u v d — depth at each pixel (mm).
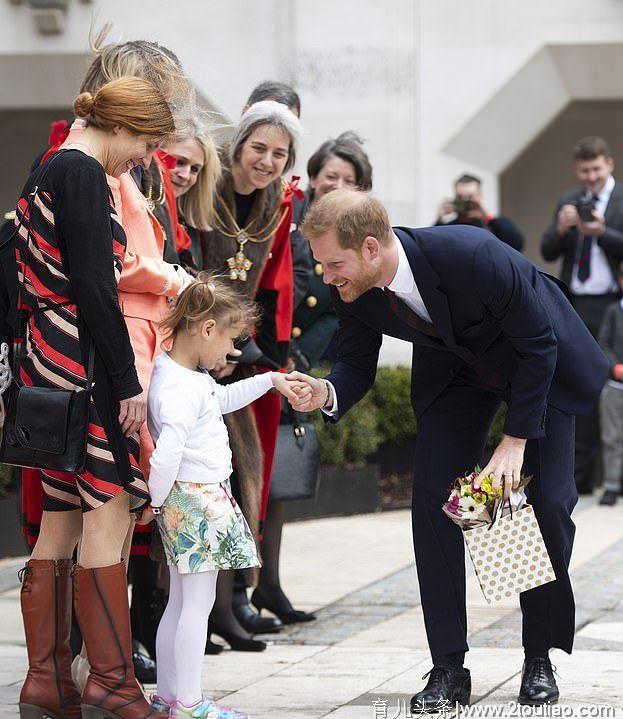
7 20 12414
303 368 6617
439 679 4555
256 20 12578
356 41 12648
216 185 5723
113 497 4168
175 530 4316
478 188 10789
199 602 4344
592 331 11281
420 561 4668
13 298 4328
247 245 5766
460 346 4535
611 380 10758
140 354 4426
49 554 4387
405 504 10797
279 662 5504
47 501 4387
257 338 5953
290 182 6148
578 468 11445
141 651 5367
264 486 5934
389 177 12734
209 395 4402
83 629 4219
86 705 4184
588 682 4977
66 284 4102
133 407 4133
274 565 6414
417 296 4434
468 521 4406
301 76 12648
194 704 4289
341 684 5039
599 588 7086
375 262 4309
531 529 4418
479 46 12695
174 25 12508
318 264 6660
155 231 4805
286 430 6270
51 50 12391
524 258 4691
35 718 4309
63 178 4070
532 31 12633
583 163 11523
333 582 7535
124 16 12453
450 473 4699
